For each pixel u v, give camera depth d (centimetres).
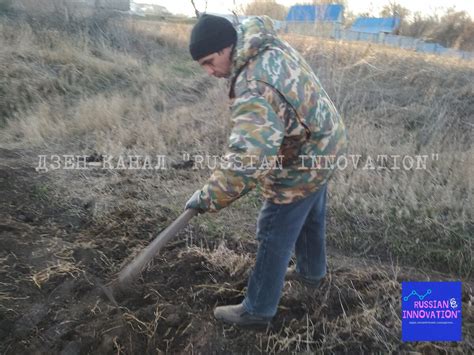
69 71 709
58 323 221
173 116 550
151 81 729
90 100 607
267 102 166
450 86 584
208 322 233
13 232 288
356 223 331
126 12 1043
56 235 300
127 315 226
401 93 570
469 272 297
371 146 418
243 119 165
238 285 259
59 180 376
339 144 196
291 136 180
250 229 320
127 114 570
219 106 571
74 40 845
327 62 582
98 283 240
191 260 275
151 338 221
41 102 622
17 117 570
